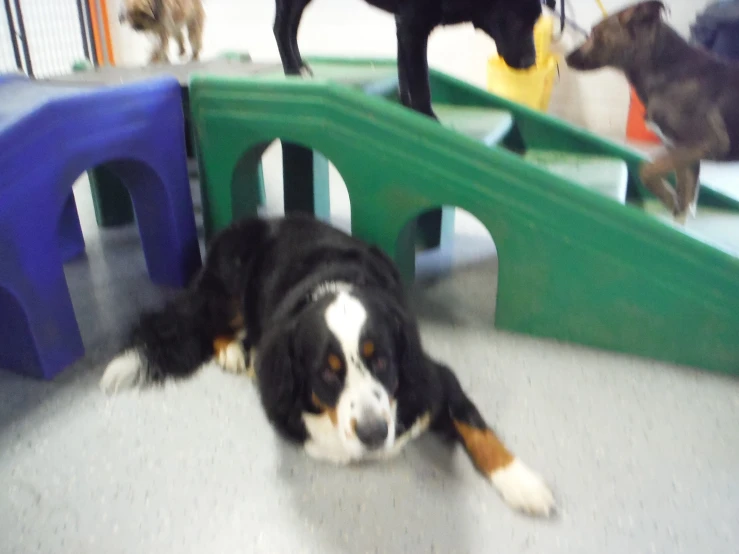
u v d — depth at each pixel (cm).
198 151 201
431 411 134
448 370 144
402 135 170
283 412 132
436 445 137
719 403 150
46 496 125
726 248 154
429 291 208
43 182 149
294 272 157
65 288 162
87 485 127
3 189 138
